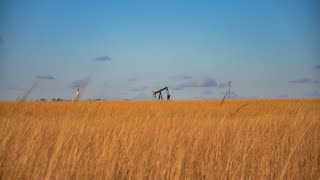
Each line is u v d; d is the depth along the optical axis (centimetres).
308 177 1245
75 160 1077
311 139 1631
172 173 1080
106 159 1124
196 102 5000
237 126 1719
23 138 1303
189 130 1614
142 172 1098
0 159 1102
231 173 1148
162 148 1274
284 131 1786
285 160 1262
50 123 1661
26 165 1064
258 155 1335
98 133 1415
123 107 3372
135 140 1320
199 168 1203
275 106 4153
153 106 3844
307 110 2831
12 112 1461
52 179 1027
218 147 1363
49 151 1177
